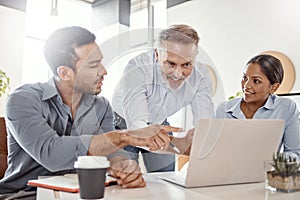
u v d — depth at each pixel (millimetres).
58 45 1223
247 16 3283
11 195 1175
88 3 4469
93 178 730
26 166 1267
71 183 931
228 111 1935
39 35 4078
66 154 1097
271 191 921
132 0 4230
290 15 2928
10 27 3629
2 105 3424
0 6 3570
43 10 4094
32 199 1096
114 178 1011
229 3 3453
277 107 1832
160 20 4086
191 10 3816
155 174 1168
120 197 819
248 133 976
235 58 3359
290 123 1754
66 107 1274
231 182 1018
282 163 914
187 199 810
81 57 1172
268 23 3096
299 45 2840
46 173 1285
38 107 1250
